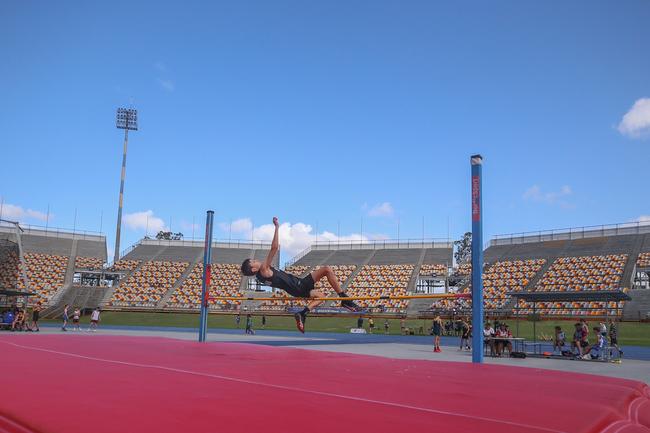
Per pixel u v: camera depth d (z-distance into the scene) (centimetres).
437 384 583
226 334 3459
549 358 1900
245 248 7281
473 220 1238
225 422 345
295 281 1429
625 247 5219
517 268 5547
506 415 393
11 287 5778
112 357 866
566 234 5834
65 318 3484
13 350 1012
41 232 6812
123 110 7200
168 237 10581
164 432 317
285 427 335
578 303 4441
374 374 678
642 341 3403
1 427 350
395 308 5378
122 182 7069
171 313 5538
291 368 732
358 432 326
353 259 6831
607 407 440
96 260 6656
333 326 4797
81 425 334
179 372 643
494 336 2022
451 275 5950
